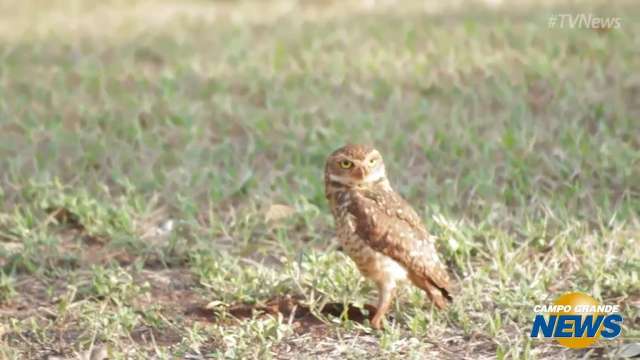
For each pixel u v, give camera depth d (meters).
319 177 18.30
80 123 22.09
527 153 18.59
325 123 21.17
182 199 17.16
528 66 23.73
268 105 22.09
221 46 27.64
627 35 25.91
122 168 19.45
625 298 13.77
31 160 19.95
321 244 16.03
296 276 14.56
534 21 27.84
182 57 26.62
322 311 13.95
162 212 17.48
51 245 15.94
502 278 14.33
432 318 13.27
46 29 31.27
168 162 19.62
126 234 16.38
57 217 17.23
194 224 16.52
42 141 21.03
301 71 24.66
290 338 13.16
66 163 19.62
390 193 13.63
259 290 14.34
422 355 12.55
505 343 12.75
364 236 13.26
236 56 26.20
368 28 28.72
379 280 13.40
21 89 24.61
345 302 13.65
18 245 16.38
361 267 13.49
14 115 22.45
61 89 24.33
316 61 25.45
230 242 16.23
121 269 15.11
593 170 17.86
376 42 26.98
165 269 15.49
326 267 14.77
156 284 14.99
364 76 24.12
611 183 17.55
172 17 32.62
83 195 17.66
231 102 22.84
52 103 23.38
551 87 22.55
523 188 17.30
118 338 13.25
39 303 14.60
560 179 17.66
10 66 26.58
